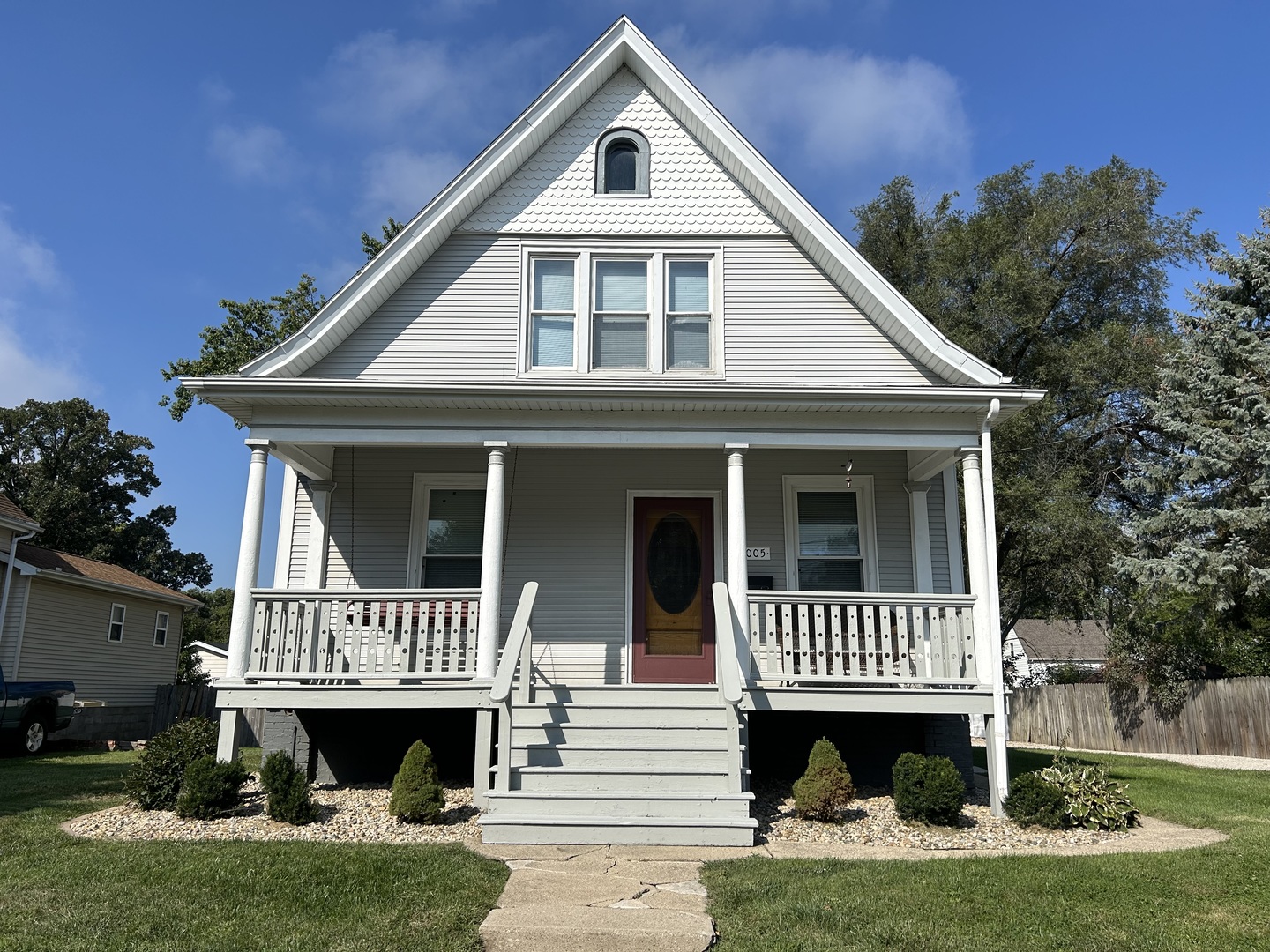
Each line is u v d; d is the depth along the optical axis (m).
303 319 26.47
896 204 30.09
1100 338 25.59
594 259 10.96
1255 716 17.25
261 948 4.68
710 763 8.03
